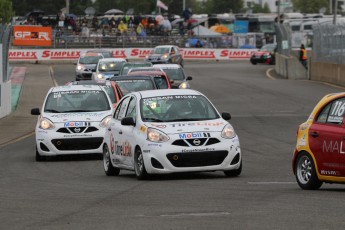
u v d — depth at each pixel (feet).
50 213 130.93
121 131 189.16
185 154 173.47
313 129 154.30
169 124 178.29
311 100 433.07
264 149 250.98
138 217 123.44
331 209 126.31
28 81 591.37
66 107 242.37
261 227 111.65
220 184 167.02
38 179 189.47
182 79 415.64
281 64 645.10
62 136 231.91
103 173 203.10
